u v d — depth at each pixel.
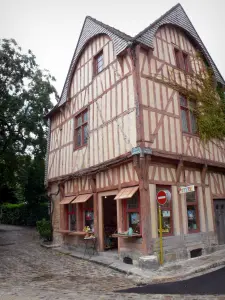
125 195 7.82
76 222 10.97
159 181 8.15
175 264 7.59
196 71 10.70
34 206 22.28
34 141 16.20
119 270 7.36
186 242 8.45
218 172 10.67
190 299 4.91
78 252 10.34
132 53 8.48
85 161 10.43
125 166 8.52
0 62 15.56
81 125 11.16
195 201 9.34
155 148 8.09
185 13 10.78
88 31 11.12
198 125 9.97
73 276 6.96
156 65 8.98
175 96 9.30
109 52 9.82
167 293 5.34
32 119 15.65
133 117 8.20
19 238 15.43
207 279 6.29
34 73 16.64
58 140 12.98
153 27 9.12
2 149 16.45
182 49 10.36
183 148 9.02
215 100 10.73
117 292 5.47
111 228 10.03
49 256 9.93
